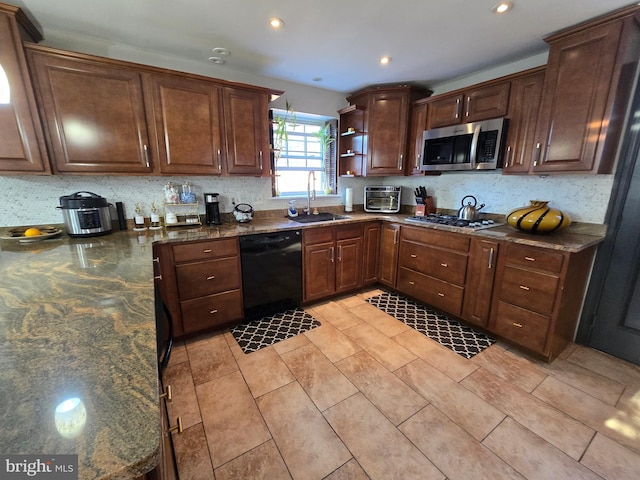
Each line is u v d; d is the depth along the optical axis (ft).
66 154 6.15
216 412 5.18
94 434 1.51
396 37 6.64
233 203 9.38
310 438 4.68
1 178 6.38
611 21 5.45
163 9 5.52
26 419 1.58
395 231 9.85
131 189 7.79
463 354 6.85
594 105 5.80
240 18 5.84
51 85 5.85
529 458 4.32
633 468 4.17
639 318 6.40
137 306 3.05
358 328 8.06
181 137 7.27
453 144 8.61
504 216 8.67
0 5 5.15
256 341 7.42
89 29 6.31
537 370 6.28
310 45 7.04
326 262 9.43
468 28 6.23
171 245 6.78
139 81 6.63
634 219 6.29
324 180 11.83
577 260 6.19
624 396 5.51
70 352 2.22
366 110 10.36
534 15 5.70
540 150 6.74
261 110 8.39
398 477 4.07
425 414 5.13
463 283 7.93
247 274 8.00
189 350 7.04
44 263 4.64
